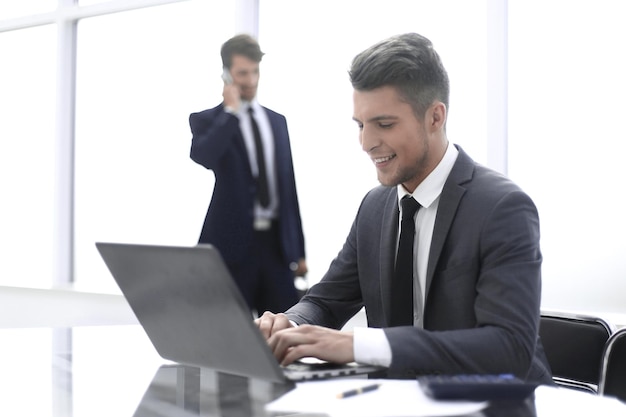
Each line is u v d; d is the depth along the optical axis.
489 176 1.58
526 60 3.07
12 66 4.68
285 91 3.71
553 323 1.74
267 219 3.62
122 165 4.31
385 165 1.57
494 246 1.47
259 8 3.88
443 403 1.04
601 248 2.89
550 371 1.67
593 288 2.91
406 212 1.62
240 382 1.20
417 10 3.37
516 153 3.10
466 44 3.26
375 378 1.25
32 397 1.11
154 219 4.21
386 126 1.54
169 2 4.11
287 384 1.17
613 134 2.86
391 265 1.64
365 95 1.54
